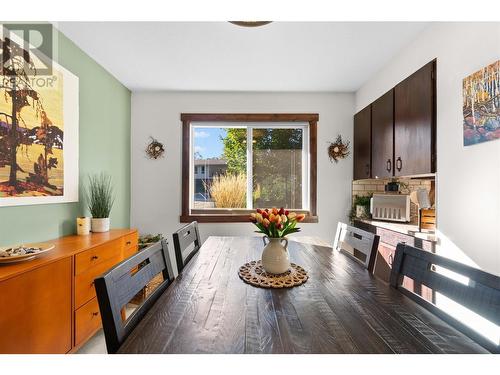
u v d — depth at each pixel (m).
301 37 2.02
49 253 1.53
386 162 2.43
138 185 3.16
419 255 1.03
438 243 1.75
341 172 3.17
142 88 3.05
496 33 1.34
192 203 3.26
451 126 1.65
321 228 3.16
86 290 1.67
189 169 3.20
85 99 2.28
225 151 3.27
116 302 0.75
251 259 1.53
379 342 0.71
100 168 2.52
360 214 2.92
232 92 3.16
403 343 0.70
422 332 0.76
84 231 2.06
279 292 1.04
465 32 1.53
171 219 3.16
